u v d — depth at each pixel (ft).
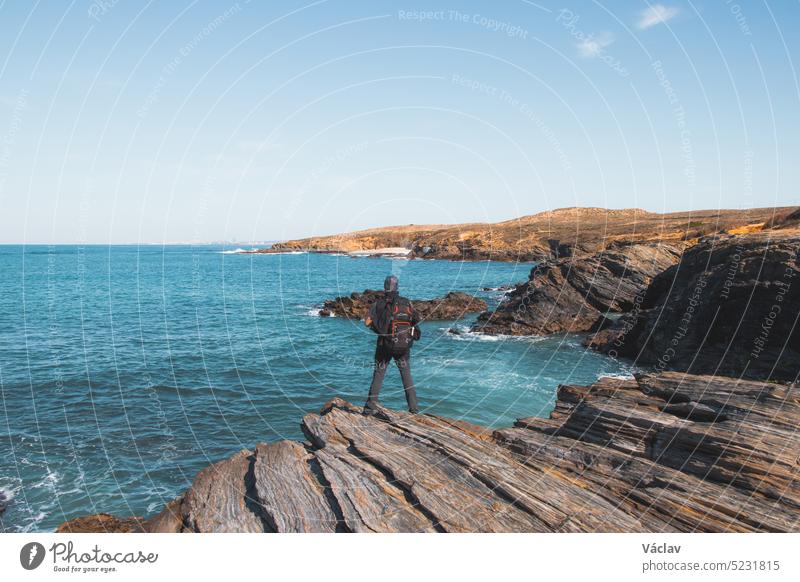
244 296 139.23
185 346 70.69
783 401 18.10
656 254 92.02
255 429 39.14
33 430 38.04
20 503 27.81
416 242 355.15
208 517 13.58
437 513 13.21
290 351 67.72
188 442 36.19
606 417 19.13
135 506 27.58
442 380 52.60
